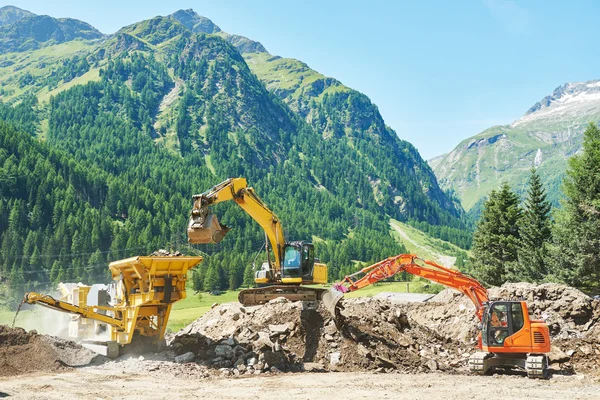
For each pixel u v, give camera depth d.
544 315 28.73
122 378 19.67
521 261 59.94
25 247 176.88
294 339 23.64
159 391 17.66
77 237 188.12
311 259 29.92
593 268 53.41
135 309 23.44
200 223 22.91
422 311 33.72
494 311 22.02
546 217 63.44
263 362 21.73
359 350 22.56
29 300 22.69
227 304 29.62
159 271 23.53
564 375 21.19
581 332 27.42
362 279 23.62
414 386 18.58
